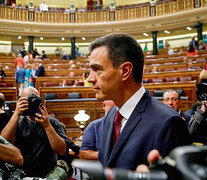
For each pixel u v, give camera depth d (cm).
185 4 1377
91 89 634
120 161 74
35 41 1783
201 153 31
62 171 192
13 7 1490
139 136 74
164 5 1443
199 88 149
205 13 1323
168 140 69
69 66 1116
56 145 165
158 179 32
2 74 760
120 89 80
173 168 30
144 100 82
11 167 119
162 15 1438
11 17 1484
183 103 505
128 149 74
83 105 529
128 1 1806
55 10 1566
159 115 75
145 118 77
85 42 1814
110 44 78
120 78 79
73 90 637
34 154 178
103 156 87
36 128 182
